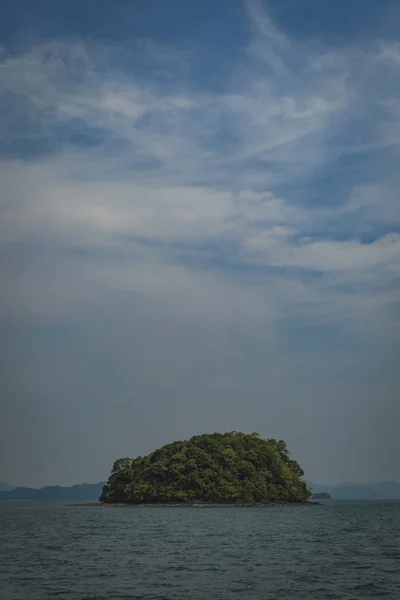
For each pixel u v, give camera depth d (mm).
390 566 53188
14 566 53031
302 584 43344
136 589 41062
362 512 182750
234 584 43281
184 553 63906
